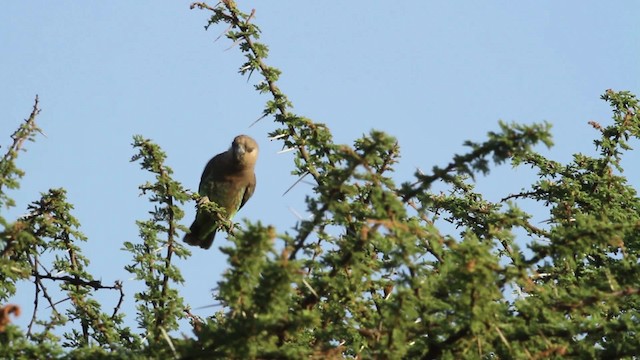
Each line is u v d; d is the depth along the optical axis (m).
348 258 11.15
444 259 10.86
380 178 10.84
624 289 11.16
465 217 15.20
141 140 13.40
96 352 11.07
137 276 13.15
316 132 13.94
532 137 10.17
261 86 14.84
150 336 12.38
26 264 13.35
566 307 10.95
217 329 10.27
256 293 9.88
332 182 10.66
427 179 10.79
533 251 11.27
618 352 10.99
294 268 9.84
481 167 10.44
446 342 10.59
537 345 10.73
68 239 13.73
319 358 10.38
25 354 10.91
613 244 11.29
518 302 10.94
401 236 10.15
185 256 13.41
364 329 10.65
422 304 10.28
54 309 12.52
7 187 12.41
